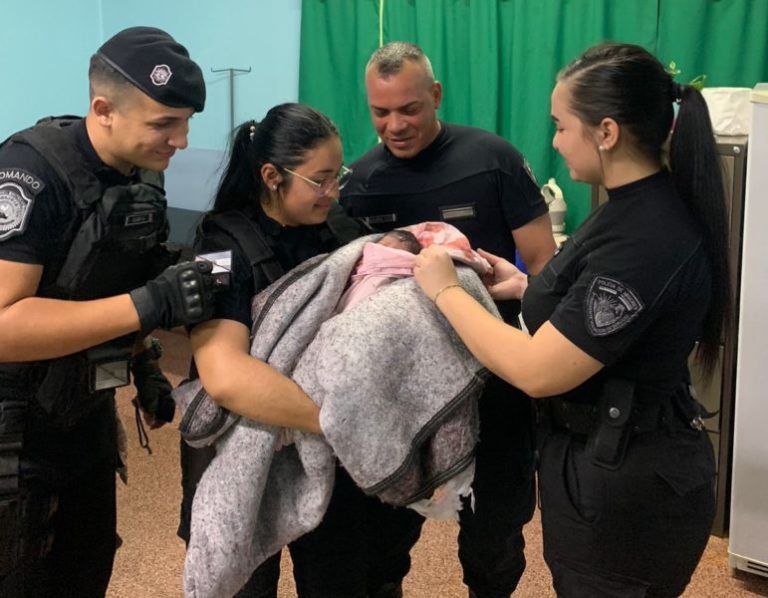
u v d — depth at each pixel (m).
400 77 1.73
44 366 1.39
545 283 1.38
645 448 1.35
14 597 1.44
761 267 2.25
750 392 2.32
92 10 4.55
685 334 1.30
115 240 1.34
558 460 1.43
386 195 1.88
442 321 1.44
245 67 4.14
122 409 3.59
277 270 1.47
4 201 1.28
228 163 1.54
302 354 1.41
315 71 3.78
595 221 1.31
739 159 2.32
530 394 1.32
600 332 1.24
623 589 1.41
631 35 2.96
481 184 1.83
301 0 3.81
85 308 1.30
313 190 1.44
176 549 2.56
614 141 1.25
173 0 4.32
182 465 1.62
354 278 1.48
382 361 1.36
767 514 2.35
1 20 4.11
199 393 1.45
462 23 3.31
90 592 1.65
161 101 1.28
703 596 2.36
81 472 1.54
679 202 1.27
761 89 2.20
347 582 1.63
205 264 1.36
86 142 1.35
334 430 1.33
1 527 1.38
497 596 1.96
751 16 2.75
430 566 2.46
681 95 1.27
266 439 1.40
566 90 1.29
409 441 1.40
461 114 3.41
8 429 1.39
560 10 3.06
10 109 4.23
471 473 1.49
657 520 1.36
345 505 1.60
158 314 1.31
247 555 1.45
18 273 1.28
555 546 1.45
